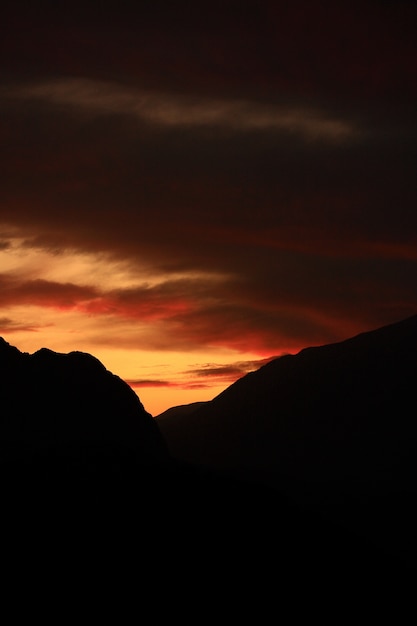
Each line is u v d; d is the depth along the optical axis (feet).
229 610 176.86
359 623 188.03
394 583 215.31
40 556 181.78
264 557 205.98
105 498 210.38
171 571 186.39
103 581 177.06
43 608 165.37
